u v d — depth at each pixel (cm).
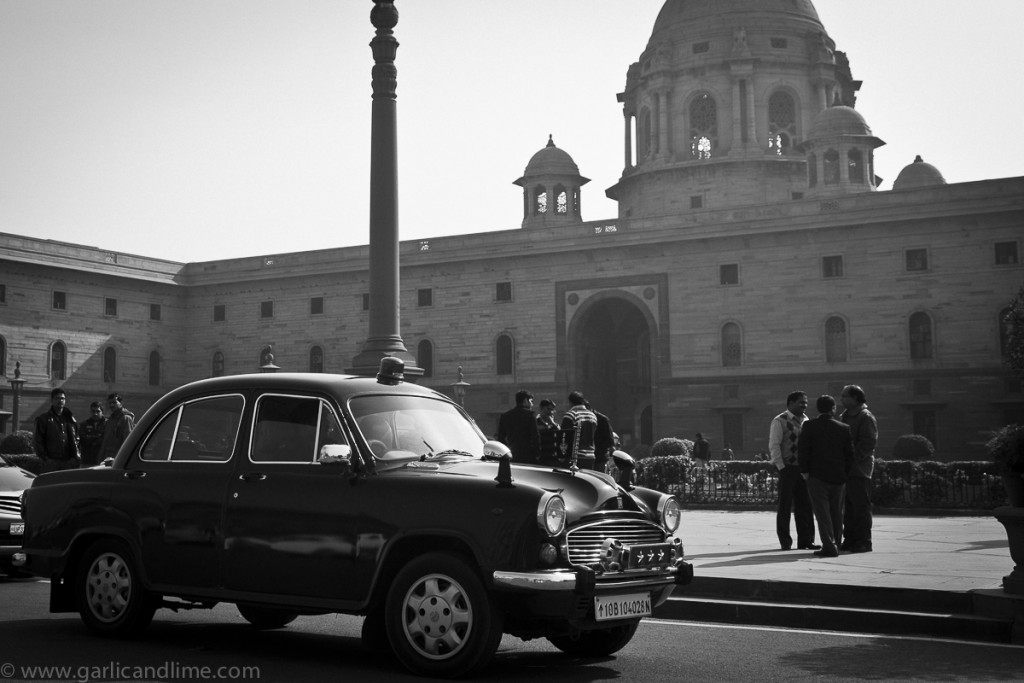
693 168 7031
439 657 770
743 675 805
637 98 7650
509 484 787
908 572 1246
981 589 1062
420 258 6688
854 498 1553
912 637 992
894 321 5444
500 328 6450
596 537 807
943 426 5291
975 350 5256
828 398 1487
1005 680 788
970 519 2381
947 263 5356
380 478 829
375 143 2517
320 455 865
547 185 7488
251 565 866
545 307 6347
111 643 922
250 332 7312
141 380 7275
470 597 762
